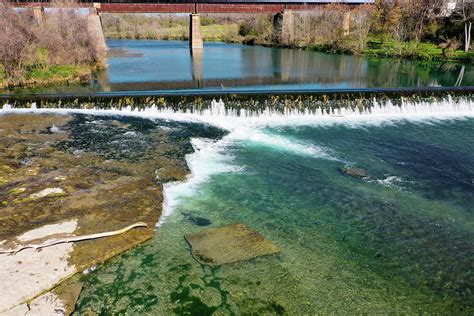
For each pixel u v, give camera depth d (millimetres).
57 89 30281
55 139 16812
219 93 22500
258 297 8133
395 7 64938
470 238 10664
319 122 21500
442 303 8227
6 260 8523
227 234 10312
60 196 11453
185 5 64500
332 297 8250
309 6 70625
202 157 15781
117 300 7902
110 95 22766
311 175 14523
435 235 10750
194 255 9359
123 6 60188
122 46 75688
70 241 9344
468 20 52406
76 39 41812
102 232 9742
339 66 45594
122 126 19234
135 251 9430
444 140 18875
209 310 7738
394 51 55344
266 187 13328
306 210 11883
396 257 9719
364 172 14953
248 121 21391
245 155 16328
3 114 20906
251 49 69062
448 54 49719
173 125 19906
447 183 14172
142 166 14102
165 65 45844
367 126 20922
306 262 9352
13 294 7617
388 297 8344
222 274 8758
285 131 19859
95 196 11562
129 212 10797
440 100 23938
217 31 103188
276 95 22438
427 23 61906
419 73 39531
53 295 7797
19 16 36156
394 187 13727
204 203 11977
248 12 68625
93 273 8578
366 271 9133
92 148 15812
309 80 34656
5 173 12875
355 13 67375
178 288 8297
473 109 24250
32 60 34500
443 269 9312
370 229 10953
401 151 17344
